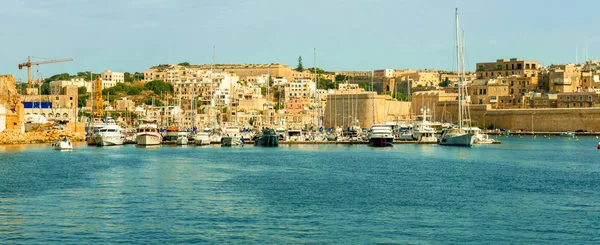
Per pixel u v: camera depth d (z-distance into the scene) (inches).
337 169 5649.6
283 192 4274.1
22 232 3171.8
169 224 3319.4
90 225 3297.2
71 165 5905.5
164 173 5270.7
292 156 7081.7
